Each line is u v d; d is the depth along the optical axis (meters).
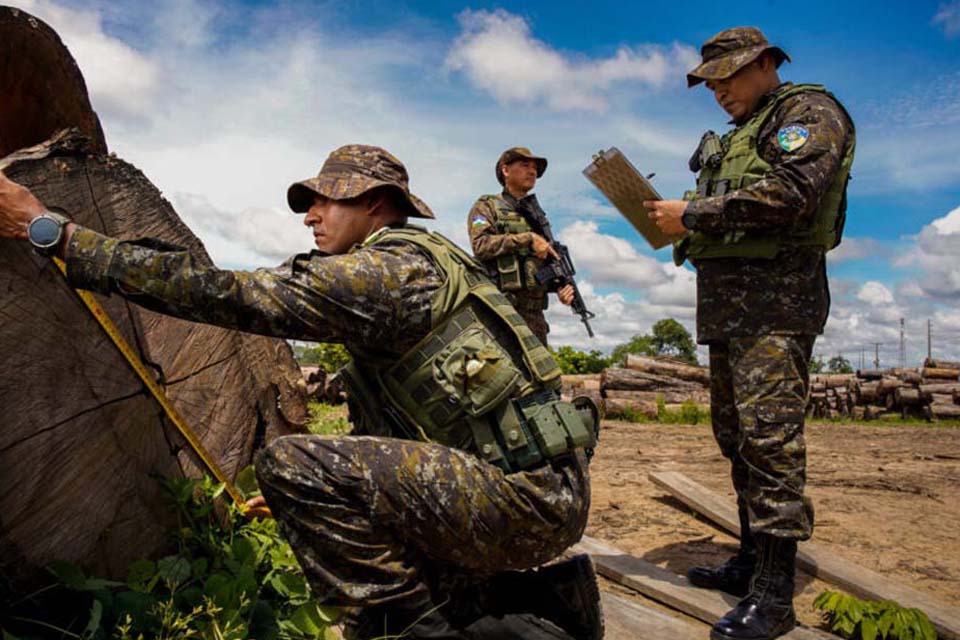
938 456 7.57
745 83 2.82
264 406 3.01
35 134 2.44
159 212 2.45
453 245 2.17
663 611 2.98
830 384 15.31
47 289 1.90
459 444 2.04
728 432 3.02
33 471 1.85
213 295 1.79
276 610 2.28
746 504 3.02
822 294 2.75
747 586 3.03
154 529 2.26
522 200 5.25
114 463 2.11
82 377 2.01
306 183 2.20
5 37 2.07
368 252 1.97
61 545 1.92
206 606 2.00
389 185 2.18
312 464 1.92
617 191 2.68
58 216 1.78
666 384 12.18
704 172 2.91
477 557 2.00
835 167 2.52
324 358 15.41
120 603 1.90
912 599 3.03
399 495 1.90
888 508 4.83
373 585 1.95
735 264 2.74
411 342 2.01
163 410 2.30
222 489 2.44
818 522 4.38
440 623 1.99
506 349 2.05
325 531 1.93
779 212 2.49
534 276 5.10
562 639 2.45
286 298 1.84
